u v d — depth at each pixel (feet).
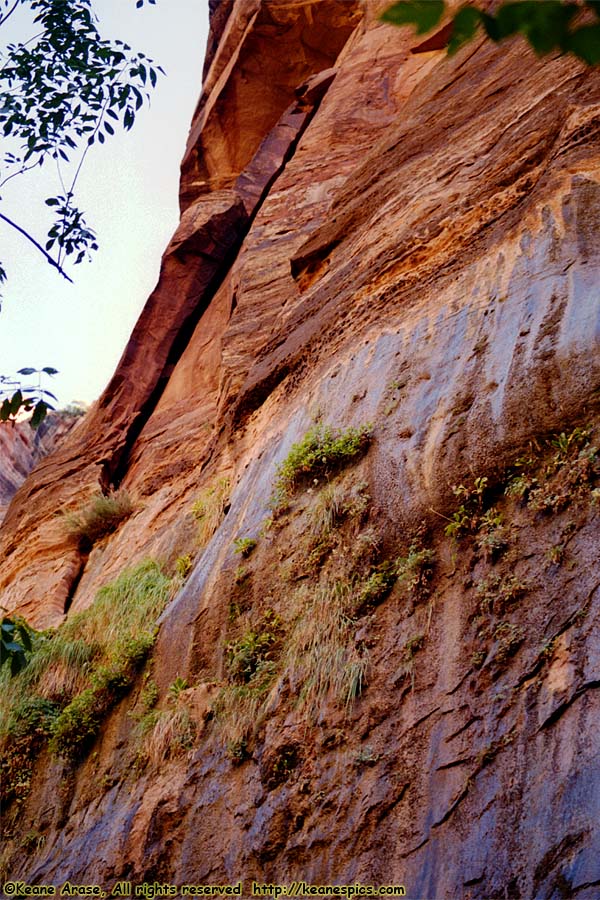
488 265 26.40
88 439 53.93
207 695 24.50
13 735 30.35
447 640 19.49
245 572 26.27
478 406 22.29
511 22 6.04
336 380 29.14
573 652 16.92
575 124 27.32
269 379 34.71
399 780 18.37
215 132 71.87
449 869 16.29
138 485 47.88
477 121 35.73
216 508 33.30
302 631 22.80
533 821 15.52
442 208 31.89
